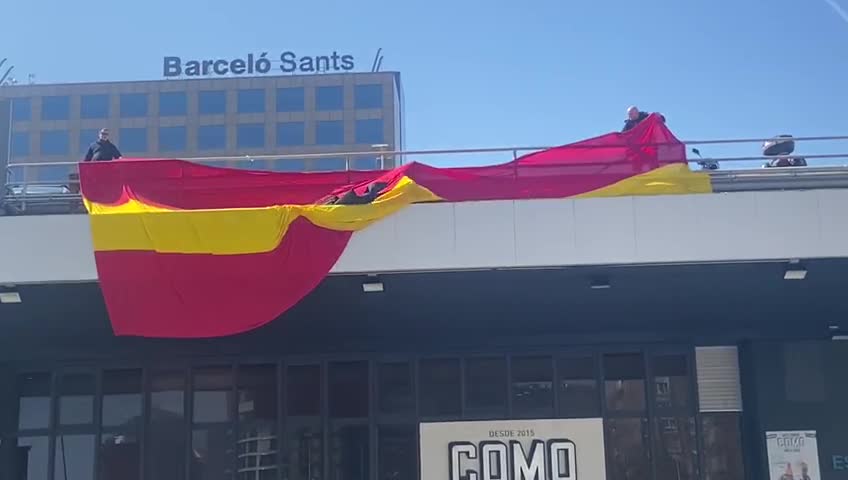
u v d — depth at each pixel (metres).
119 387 15.09
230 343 14.41
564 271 11.62
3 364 15.05
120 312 11.30
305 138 79.44
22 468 14.84
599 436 14.75
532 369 15.02
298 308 12.70
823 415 14.46
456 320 13.85
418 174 12.15
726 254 11.29
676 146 12.33
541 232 11.41
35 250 11.45
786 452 14.36
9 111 14.16
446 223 11.45
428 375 15.05
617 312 13.67
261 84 80.31
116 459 14.85
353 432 14.87
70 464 14.84
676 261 11.31
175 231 11.36
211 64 83.19
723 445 14.90
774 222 11.33
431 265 11.36
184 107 79.88
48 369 15.15
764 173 12.71
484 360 15.09
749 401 14.77
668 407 14.88
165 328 11.31
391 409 14.93
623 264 11.37
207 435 14.91
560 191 12.19
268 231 11.39
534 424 14.80
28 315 12.66
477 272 11.55
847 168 12.72
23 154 78.62
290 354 15.10
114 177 12.12
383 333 14.52
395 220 11.46
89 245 11.47
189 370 15.12
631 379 14.98
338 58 83.44
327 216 11.45
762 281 12.23
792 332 14.97
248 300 11.35
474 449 14.77
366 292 12.16
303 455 14.80
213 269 11.33
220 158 12.52
